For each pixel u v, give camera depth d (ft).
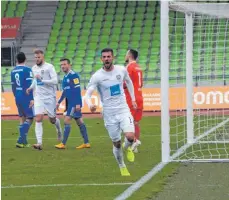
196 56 204.95
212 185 79.56
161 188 78.13
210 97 203.62
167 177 86.43
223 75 202.18
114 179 86.43
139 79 113.91
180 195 73.15
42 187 81.76
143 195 73.72
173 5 105.60
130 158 93.04
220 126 164.55
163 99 102.42
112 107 88.48
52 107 126.52
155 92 215.72
